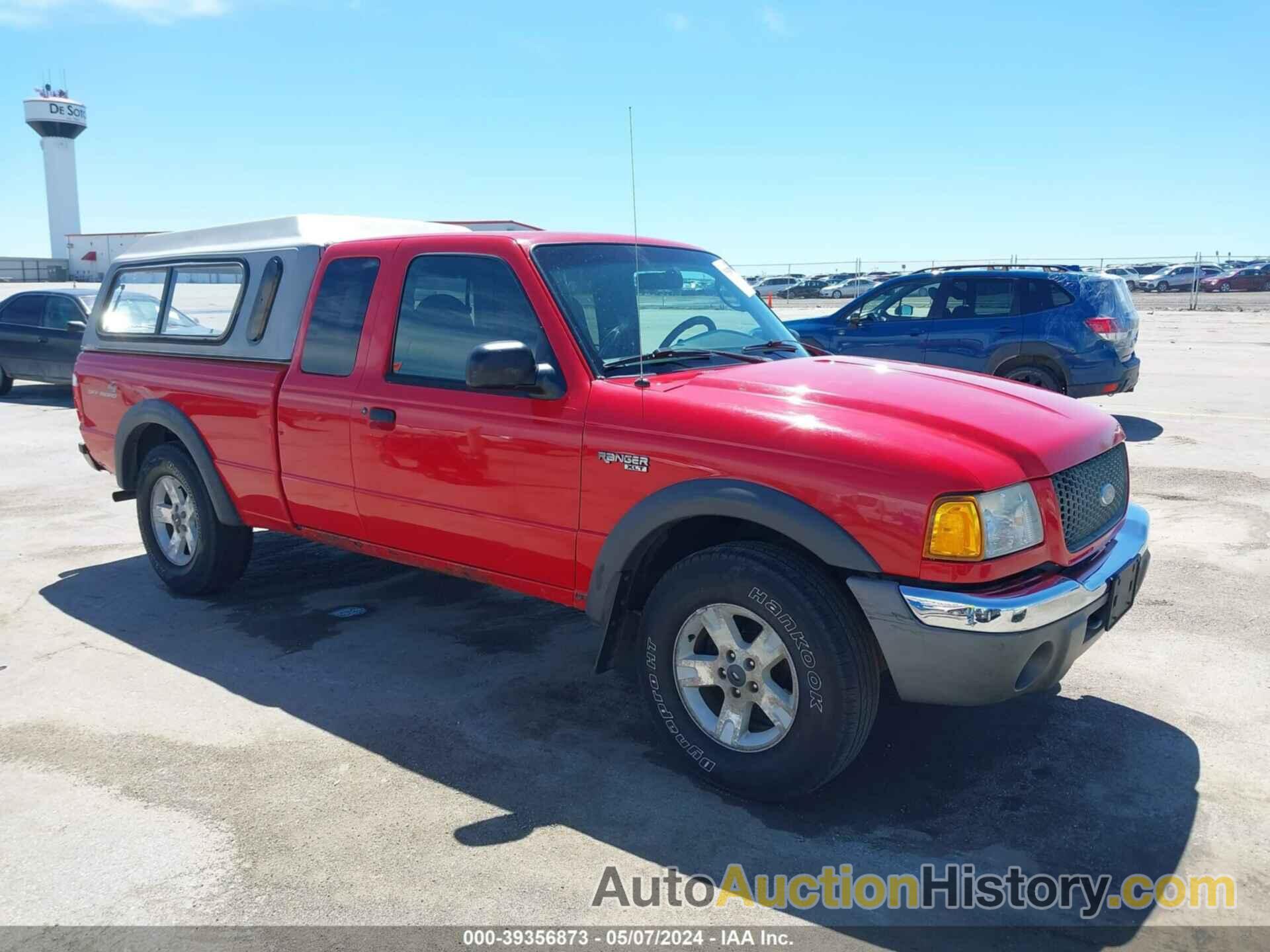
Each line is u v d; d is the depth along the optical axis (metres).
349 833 3.21
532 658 4.68
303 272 4.79
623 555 3.54
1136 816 3.29
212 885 2.94
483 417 3.92
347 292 4.55
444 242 4.20
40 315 14.53
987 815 3.30
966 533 2.99
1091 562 3.46
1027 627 3.03
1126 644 4.77
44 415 12.88
